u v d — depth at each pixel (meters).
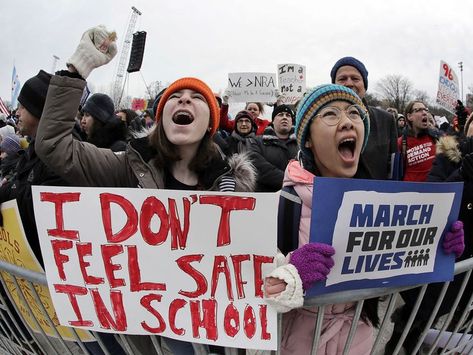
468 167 2.17
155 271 1.46
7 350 2.24
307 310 1.65
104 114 3.41
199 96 1.89
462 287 1.79
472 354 2.09
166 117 1.84
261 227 1.35
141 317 1.49
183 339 1.45
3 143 3.44
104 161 1.90
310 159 1.86
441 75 7.35
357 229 1.40
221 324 1.41
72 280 1.53
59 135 1.73
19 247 1.76
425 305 2.08
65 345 1.82
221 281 1.41
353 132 1.72
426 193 1.51
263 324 1.37
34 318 1.82
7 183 2.32
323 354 1.67
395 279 1.51
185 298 1.44
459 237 1.62
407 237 1.51
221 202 1.37
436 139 4.54
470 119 3.03
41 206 1.53
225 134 5.94
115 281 1.49
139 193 1.43
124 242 1.47
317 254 1.31
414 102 4.65
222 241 1.39
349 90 1.78
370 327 1.82
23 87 2.25
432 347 1.87
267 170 4.32
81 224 1.50
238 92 7.62
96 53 1.73
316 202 1.33
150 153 1.89
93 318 1.53
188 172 1.93
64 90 1.70
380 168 2.83
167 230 1.43
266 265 1.36
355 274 1.43
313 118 1.79
